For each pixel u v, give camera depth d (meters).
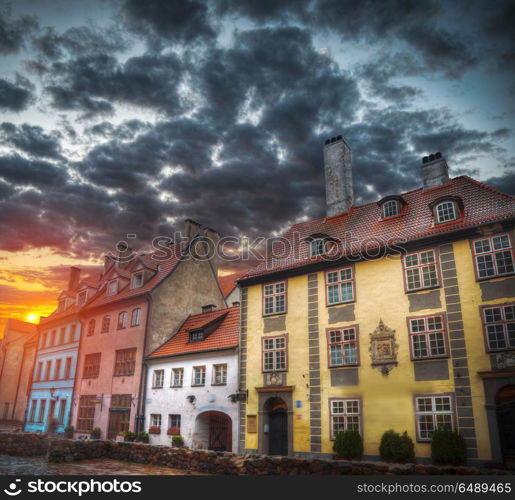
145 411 28.02
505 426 16.31
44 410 37.19
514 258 17.39
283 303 23.45
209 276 35.16
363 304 20.50
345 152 27.16
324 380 20.69
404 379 18.48
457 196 19.53
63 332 38.50
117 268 36.28
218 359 25.11
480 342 17.19
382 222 22.80
